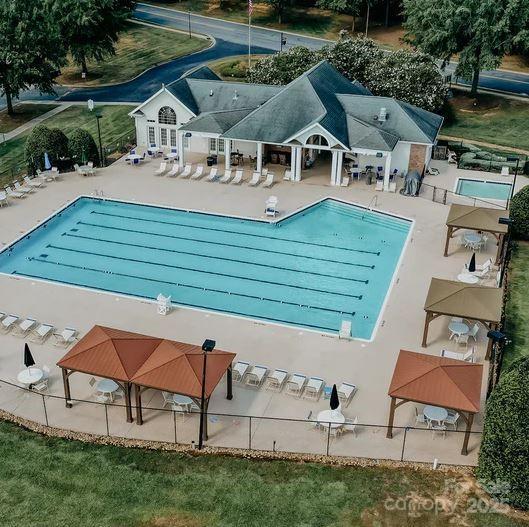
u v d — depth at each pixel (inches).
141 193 1977.1
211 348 968.9
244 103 2188.7
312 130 1943.9
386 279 1577.3
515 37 2491.4
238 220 1844.2
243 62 3280.0
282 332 1349.7
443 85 2448.3
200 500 973.8
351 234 1784.0
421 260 1616.6
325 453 1054.4
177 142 2084.2
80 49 2970.0
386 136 1980.8
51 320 1382.9
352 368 1243.2
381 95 2411.4
